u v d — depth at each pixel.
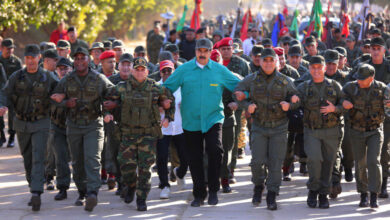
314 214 12.44
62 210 12.88
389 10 50.66
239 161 18.88
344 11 28.41
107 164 14.74
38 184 12.70
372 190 12.70
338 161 13.57
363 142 12.84
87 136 12.77
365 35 26.41
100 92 12.73
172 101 12.80
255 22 31.86
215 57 14.04
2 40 20.62
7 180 16.12
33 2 29.78
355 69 14.02
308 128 12.80
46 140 12.92
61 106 12.73
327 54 14.17
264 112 12.66
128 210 12.86
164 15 35.97
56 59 14.30
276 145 12.73
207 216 12.29
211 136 12.86
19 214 12.56
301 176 16.48
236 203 13.41
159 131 12.73
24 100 12.69
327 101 12.48
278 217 12.20
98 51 17.33
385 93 12.56
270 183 12.83
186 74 12.98
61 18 32.66
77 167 13.17
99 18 59.44
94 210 12.88
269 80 12.63
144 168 12.65
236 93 12.70
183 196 14.19
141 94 12.45
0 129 21.42
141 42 98.12
